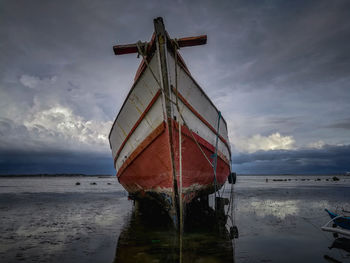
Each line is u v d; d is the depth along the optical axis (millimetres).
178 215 7605
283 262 5266
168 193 8047
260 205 14102
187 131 7887
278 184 42656
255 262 5262
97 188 34281
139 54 7699
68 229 8539
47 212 12406
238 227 8594
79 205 15312
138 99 8234
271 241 6840
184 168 8031
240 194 21609
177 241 6910
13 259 5539
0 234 7840
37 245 6617
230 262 5250
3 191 27641
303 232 7844
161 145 7566
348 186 34969
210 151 9992
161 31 6953
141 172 9164
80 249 6250
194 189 9391
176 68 7211
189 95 8172
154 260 5395
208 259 5438
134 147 8914
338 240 6926
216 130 10695
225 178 14750
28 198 19656
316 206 13594
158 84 7133
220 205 10570
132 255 5746
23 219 10469
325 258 5523
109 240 7086
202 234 7680
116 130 10742
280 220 9773
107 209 13570
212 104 9930
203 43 7453
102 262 5316
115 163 12820
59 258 5590
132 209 13562
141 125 8383
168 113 7102
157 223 9594
